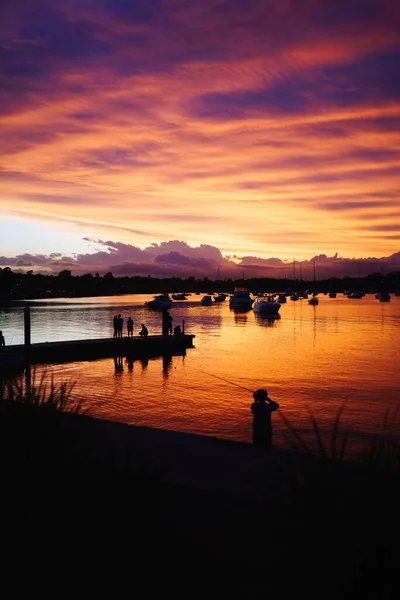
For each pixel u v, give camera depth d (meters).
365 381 26.05
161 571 4.67
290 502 4.39
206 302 144.12
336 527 3.99
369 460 4.38
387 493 4.06
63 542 4.65
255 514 6.44
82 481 5.30
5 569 4.32
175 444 10.40
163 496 7.02
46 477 5.15
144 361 34.06
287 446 13.77
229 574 4.67
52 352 34.69
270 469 8.70
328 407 20.02
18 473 5.12
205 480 8.12
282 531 4.50
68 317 86.94
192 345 42.38
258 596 4.27
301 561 4.16
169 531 5.62
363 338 49.97
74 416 6.36
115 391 23.28
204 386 24.64
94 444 6.57
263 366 31.58
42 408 6.07
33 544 4.58
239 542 5.47
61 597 4.09
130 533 4.94
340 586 3.89
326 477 4.24
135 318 84.50
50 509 4.89
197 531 5.81
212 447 10.24
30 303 160.62
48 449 5.52
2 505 4.83
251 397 21.88
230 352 38.84
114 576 4.44
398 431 15.97
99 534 4.81
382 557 3.80
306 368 30.64
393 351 39.12
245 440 15.13
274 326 66.12
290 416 18.39
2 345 33.59
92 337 51.38
